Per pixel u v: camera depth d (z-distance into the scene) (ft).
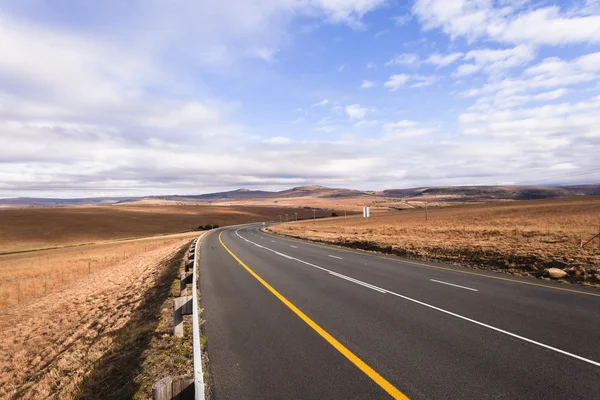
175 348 20.88
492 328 23.15
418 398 14.33
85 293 55.01
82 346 28.32
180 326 22.79
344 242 102.63
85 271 89.10
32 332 38.99
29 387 23.57
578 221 132.26
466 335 21.83
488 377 16.08
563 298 31.94
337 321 25.35
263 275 47.73
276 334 22.84
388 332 22.65
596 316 25.84
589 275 41.52
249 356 19.27
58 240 241.96
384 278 43.65
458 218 204.23
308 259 66.03
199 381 11.77
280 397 14.69
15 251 188.55
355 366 17.54
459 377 16.14
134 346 23.59
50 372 24.17
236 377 16.71
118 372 20.06
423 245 78.33
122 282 59.41
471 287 37.47
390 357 18.57
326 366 17.63
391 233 130.21
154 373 17.67
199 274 50.24
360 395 14.65
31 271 93.76
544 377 16.01
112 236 271.90
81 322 38.65
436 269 51.55
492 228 122.01
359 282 40.98
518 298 32.01
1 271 99.86
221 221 419.95
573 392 14.66
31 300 58.29
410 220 223.71
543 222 139.13
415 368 17.16
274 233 189.06
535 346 19.83
